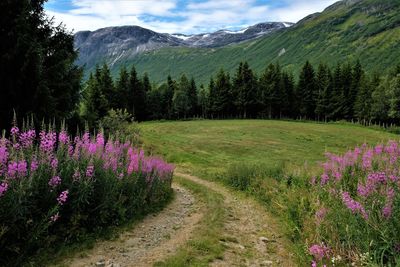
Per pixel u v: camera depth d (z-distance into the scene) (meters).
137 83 98.06
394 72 94.69
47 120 17.67
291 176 18.73
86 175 10.10
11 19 17.05
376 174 8.42
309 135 65.38
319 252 6.98
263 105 107.81
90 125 23.31
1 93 16.61
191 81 114.00
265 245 11.05
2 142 8.21
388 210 6.77
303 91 106.88
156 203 16.31
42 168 8.95
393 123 89.75
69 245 9.41
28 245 8.14
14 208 7.74
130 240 10.66
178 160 37.75
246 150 47.66
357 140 59.94
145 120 102.88
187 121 97.06
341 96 99.75
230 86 108.75
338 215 8.13
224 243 10.81
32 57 16.92
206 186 24.39
